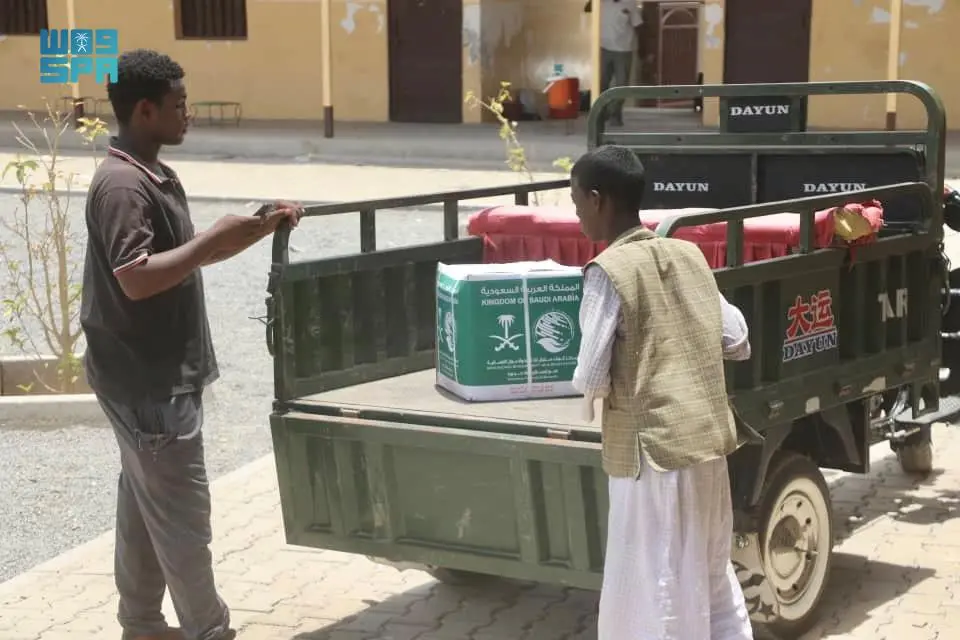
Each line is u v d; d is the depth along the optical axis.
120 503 4.08
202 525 3.97
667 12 20.92
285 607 4.73
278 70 21.95
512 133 10.80
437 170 17.38
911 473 6.14
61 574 5.05
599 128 5.79
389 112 21.59
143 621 4.19
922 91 5.04
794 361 4.32
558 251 5.07
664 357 3.41
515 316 4.20
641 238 3.52
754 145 5.48
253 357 8.55
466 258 5.13
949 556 5.14
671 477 3.38
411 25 21.23
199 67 22.20
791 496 4.32
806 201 4.24
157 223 3.79
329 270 4.44
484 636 4.50
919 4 18.53
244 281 10.81
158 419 3.85
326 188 15.88
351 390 4.48
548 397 4.25
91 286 3.85
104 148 19.41
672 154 5.69
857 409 4.78
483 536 3.99
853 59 18.97
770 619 4.21
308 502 4.28
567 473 3.75
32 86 22.56
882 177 5.23
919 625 4.50
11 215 13.72
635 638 3.43
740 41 19.38
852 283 4.60
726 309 3.63
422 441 3.96
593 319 3.40
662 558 3.40
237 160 18.66
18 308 8.01
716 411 3.47
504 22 21.52
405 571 5.11
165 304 3.84
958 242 11.72
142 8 22.14
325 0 18.59
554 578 3.88
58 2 22.38
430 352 4.94
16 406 7.11
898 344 4.93
